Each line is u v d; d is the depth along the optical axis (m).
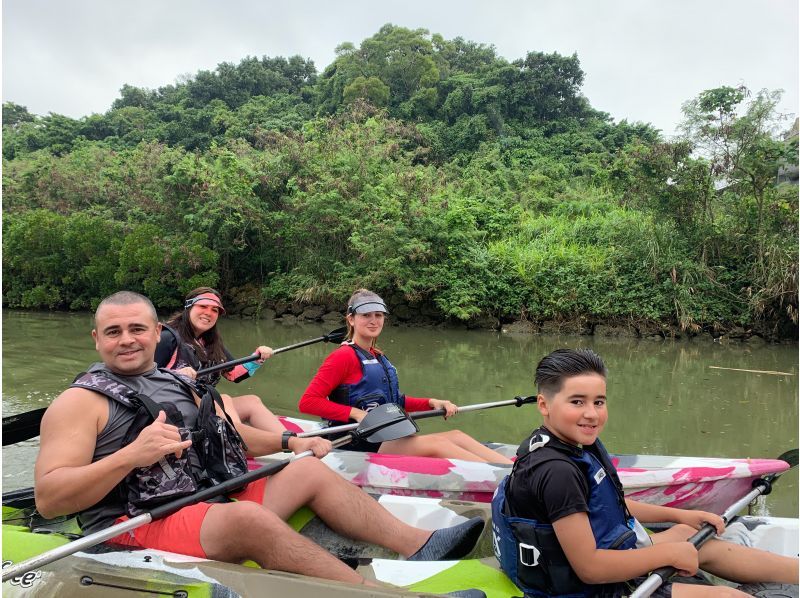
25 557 2.01
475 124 26.50
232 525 1.87
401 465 2.80
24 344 9.48
